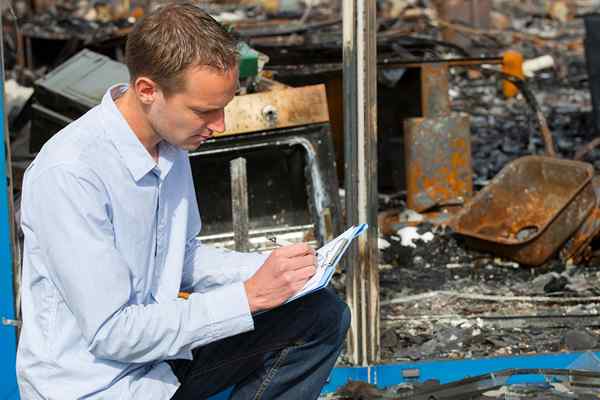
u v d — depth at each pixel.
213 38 2.28
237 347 2.69
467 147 5.67
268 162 4.66
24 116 5.94
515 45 11.61
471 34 11.50
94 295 2.32
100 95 4.76
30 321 2.47
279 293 2.47
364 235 3.57
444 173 5.66
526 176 5.36
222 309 2.45
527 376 3.55
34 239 2.42
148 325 2.38
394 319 4.22
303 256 2.53
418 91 6.66
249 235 4.66
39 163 2.38
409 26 10.31
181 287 2.89
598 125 7.77
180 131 2.38
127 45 2.34
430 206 5.64
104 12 11.40
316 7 12.40
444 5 12.13
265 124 4.48
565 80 10.62
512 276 4.86
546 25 12.79
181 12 2.31
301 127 4.55
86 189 2.32
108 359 2.45
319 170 4.56
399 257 5.07
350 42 3.48
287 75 6.20
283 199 4.75
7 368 3.20
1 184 3.16
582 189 4.89
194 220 2.83
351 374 3.65
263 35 7.61
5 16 8.82
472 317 4.23
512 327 4.14
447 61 6.21
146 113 2.38
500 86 10.28
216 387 2.74
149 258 2.52
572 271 4.90
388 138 6.70
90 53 5.14
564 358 3.66
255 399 2.72
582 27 12.70
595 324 4.16
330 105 6.39
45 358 2.43
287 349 2.70
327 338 2.71
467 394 3.40
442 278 4.83
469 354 3.85
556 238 4.88
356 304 3.62
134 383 2.49
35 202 2.34
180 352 2.50
